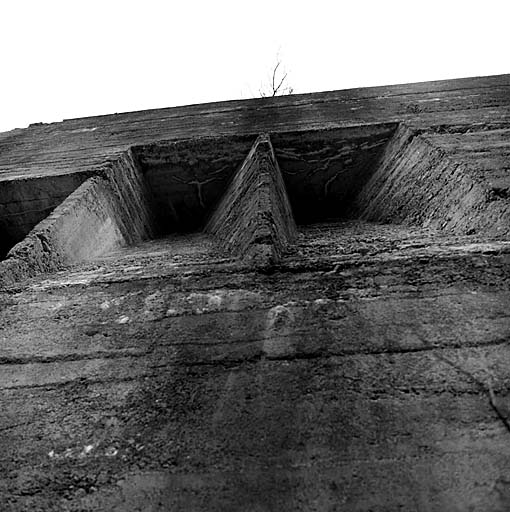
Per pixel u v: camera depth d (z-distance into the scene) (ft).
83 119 27.02
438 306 6.21
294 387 5.17
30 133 25.89
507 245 7.52
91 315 7.30
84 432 5.05
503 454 4.12
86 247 12.71
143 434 4.89
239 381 5.40
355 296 6.71
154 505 4.14
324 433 4.54
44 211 16.40
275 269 7.80
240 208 13.01
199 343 6.18
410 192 13.44
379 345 5.64
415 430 4.45
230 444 4.58
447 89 21.27
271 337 6.07
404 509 3.77
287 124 19.20
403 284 6.84
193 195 19.67
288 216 13.79
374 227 13.37
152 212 19.34
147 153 18.71
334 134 17.38
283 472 4.22
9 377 6.07
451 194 11.08
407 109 18.63
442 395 4.80
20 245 10.12
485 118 15.46
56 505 4.29
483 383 4.89
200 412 5.04
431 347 5.49
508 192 9.32
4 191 16.08
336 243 10.30
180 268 8.66
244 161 17.48
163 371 5.77
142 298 7.58
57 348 6.54
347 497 3.93
